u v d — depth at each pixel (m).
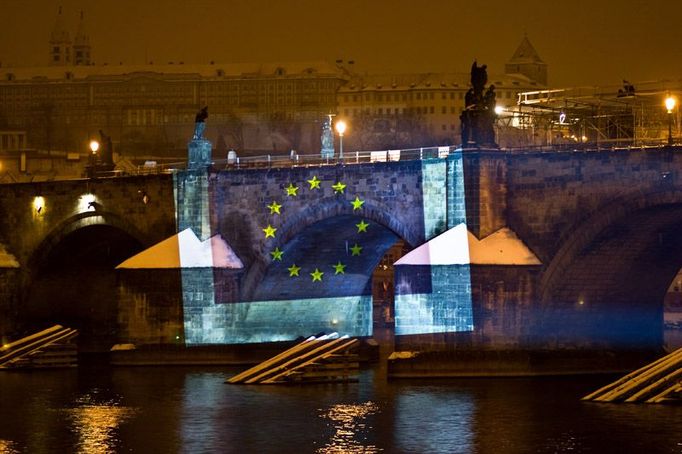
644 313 171.88
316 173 180.00
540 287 159.25
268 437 126.81
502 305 158.62
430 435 125.88
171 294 184.88
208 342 184.12
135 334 186.25
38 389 159.38
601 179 155.62
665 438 121.81
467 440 123.25
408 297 162.50
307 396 149.25
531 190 161.12
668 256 163.75
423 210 169.00
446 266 159.75
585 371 162.12
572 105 198.25
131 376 171.50
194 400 148.25
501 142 197.88
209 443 124.75
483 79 164.00
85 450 122.44
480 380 157.50
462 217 163.00
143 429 131.50
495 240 160.88
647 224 155.62
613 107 195.75
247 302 186.12
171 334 185.00
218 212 188.50
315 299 192.12
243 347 184.38
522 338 159.12
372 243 187.50
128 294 186.12
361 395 148.75
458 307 159.25
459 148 163.62
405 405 141.25
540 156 160.50
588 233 156.38
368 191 175.00
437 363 159.75
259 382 161.25
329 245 185.62
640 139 159.75
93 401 148.75
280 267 186.00
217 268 184.12
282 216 183.25
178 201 191.12
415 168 169.75
